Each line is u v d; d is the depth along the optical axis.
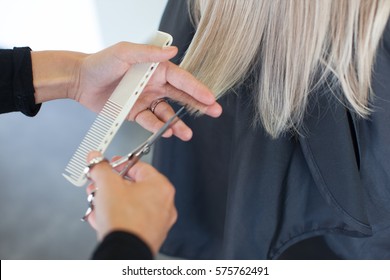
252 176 0.65
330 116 0.58
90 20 1.38
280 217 0.70
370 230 0.62
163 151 0.79
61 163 1.29
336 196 0.62
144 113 0.66
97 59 0.64
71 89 0.71
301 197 0.68
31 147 1.33
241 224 0.69
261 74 0.61
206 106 0.62
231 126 0.70
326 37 0.56
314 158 0.61
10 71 0.66
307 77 0.57
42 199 1.21
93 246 1.12
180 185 0.82
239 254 0.73
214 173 0.79
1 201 1.21
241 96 0.63
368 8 0.52
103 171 0.45
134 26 1.32
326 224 0.70
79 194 1.22
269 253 0.74
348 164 0.59
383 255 0.75
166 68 0.62
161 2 1.22
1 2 1.44
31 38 1.49
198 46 0.63
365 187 0.66
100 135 0.56
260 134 0.62
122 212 0.39
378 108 0.58
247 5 0.56
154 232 0.40
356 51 0.55
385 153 0.61
